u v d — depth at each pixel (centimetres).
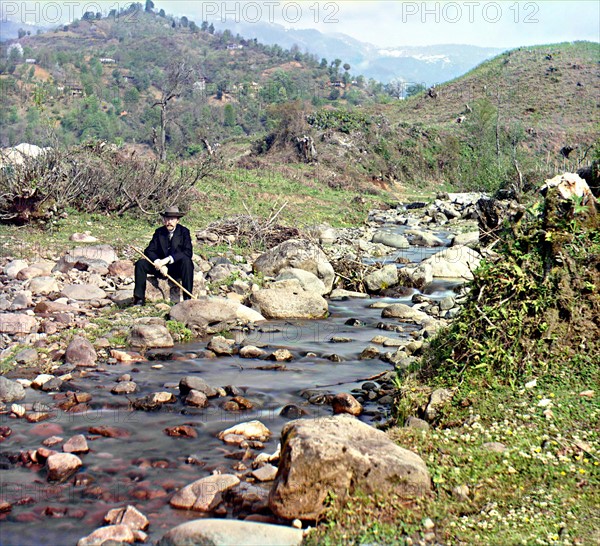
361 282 1377
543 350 619
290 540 391
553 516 414
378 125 5031
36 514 450
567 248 662
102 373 754
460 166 4891
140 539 418
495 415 550
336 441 436
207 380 745
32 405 643
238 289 1177
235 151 5044
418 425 557
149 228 1736
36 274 1145
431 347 726
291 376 772
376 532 399
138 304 1039
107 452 546
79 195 1809
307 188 3111
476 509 430
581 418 528
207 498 461
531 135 5603
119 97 18100
